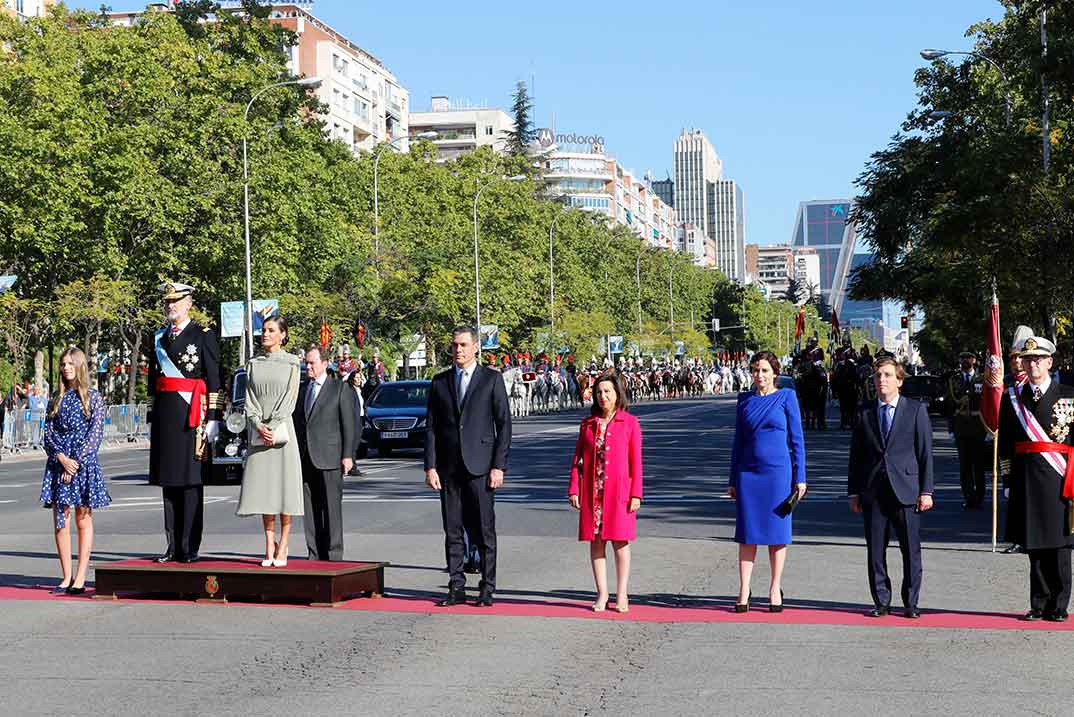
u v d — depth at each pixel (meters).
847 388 46.28
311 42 118.44
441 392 11.68
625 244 133.00
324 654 9.51
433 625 10.65
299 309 58.44
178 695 8.25
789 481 11.12
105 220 49.59
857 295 52.69
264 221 53.50
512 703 8.02
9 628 10.56
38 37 52.94
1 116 47.78
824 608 11.35
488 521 11.61
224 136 53.69
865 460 10.93
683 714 7.73
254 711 7.84
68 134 48.50
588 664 9.13
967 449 19.47
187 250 53.22
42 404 45.94
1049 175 34.59
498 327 83.00
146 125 51.06
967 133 47.22
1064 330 43.22
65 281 52.97
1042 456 10.58
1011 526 10.77
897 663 9.11
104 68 52.16
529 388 66.56
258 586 11.70
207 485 24.94
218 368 12.86
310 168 59.28
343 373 33.84
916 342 83.44
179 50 53.84
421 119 179.25
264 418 12.20
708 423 51.94
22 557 15.22
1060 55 30.78
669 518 18.59
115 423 49.31
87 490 12.38
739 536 11.15
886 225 49.84
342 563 12.29
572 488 11.36
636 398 93.06
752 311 178.88
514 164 100.50
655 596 12.05
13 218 47.81
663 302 143.12
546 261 100.50
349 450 13.49
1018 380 14.37
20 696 8.23
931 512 19.25
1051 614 10.76
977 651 9.52
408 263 67.12
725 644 9.80
